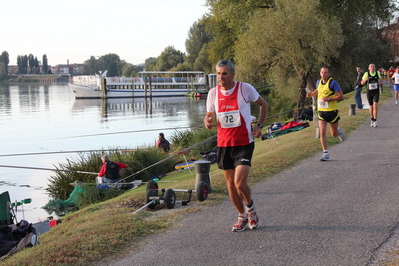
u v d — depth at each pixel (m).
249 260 4.69
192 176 12.90
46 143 30.22
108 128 39.25
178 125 40.31
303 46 29.45
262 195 7.38
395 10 34.12
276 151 11.22
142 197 8.02
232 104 5.24
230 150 5.37
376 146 11.16
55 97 92.19
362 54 39.66
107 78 86.94
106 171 14.91
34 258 4.91
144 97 87.00
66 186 15.73
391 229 5.35
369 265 4.39
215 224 6.02
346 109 21.55
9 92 116.88
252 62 31.38
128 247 5.26
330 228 5.52
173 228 5.95
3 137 34.19
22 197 15.67
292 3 29.31
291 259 4.64
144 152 17.73
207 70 102.44
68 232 6.10
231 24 36.56
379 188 7.27
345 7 33.41
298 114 29.25
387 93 28.81
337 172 8.66
